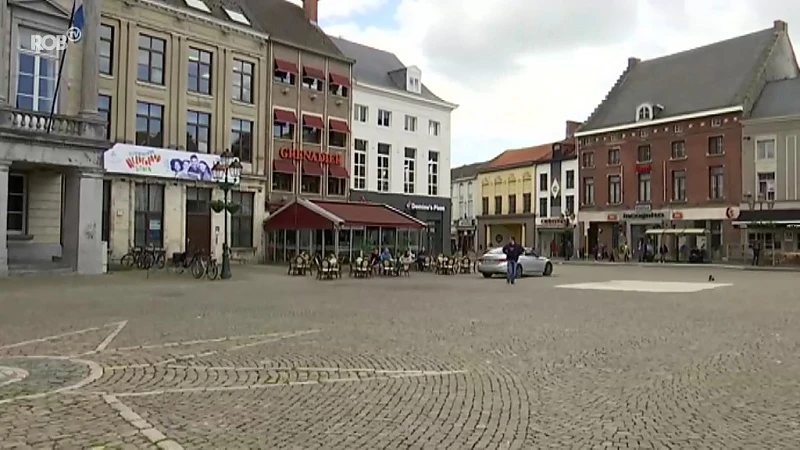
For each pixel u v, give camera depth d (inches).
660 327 506.9
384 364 353.4
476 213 2989.7
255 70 1505.9
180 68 1359.5
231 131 1459.2
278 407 263.7
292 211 1421.0
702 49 2277.3
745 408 269.9
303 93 1604.3
